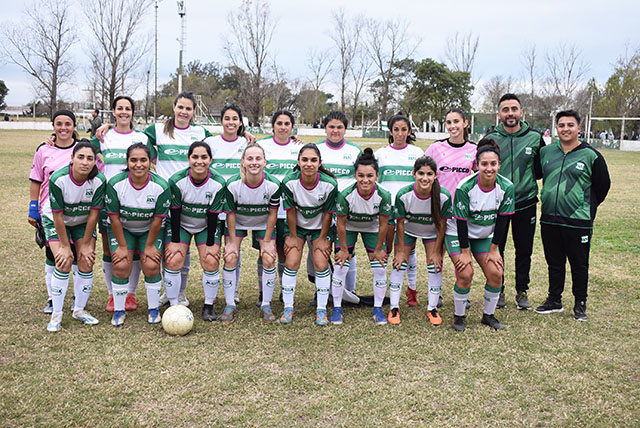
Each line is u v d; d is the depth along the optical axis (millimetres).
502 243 5469
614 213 11656
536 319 5309
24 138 32625
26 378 3816
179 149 5652
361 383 3873
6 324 4836
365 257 7848
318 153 4777
